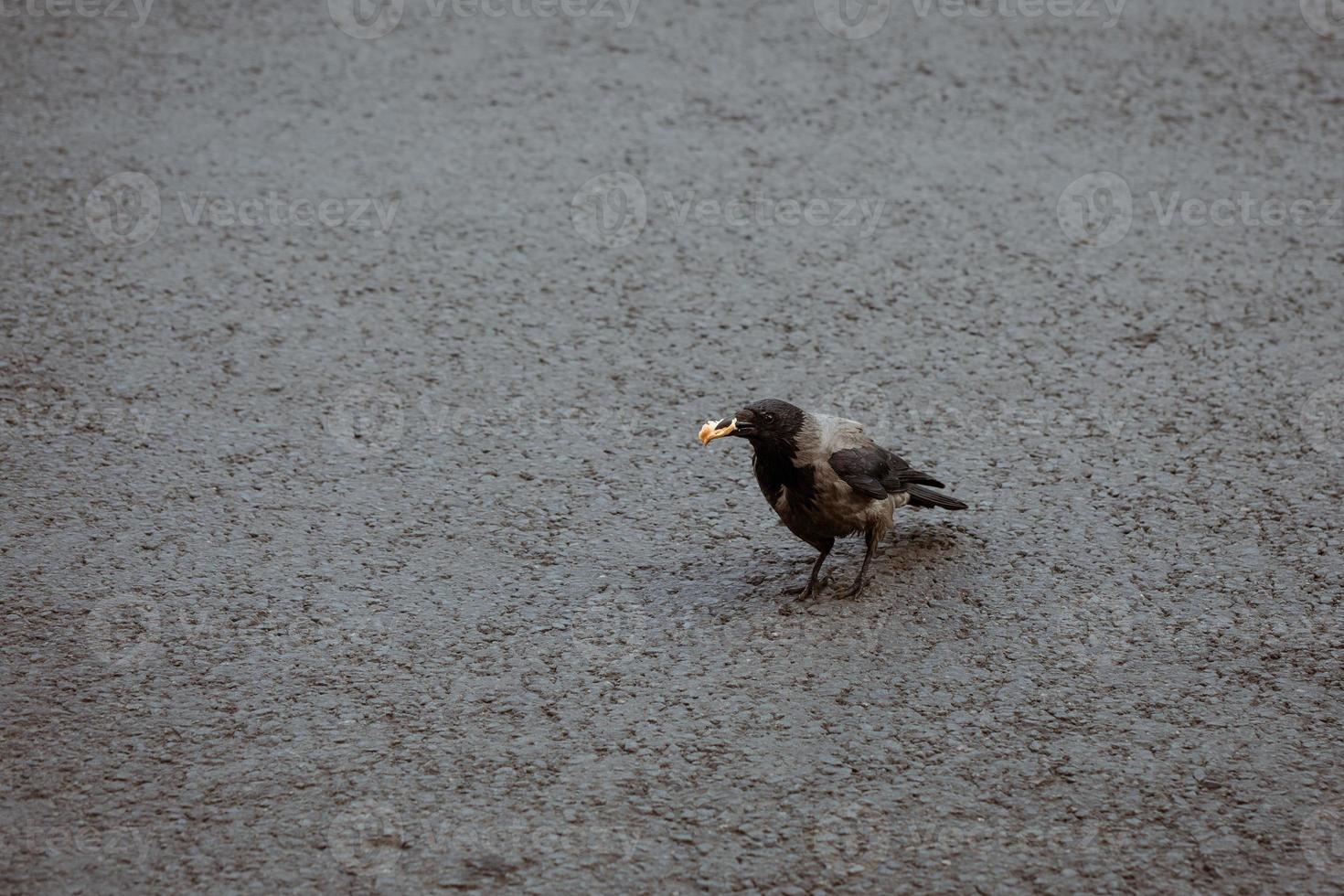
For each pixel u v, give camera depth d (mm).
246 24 20188
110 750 8320
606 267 14891
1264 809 7898
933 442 12023
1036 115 17812
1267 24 20266
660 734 8562
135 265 14641
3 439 11758
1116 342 13539
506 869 7418
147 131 17250
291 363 13156
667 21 20359
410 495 11297
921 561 10430
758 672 9188
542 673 9188
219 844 7582
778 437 9500
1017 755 8383
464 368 13180
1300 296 14203
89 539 10523
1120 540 10680
